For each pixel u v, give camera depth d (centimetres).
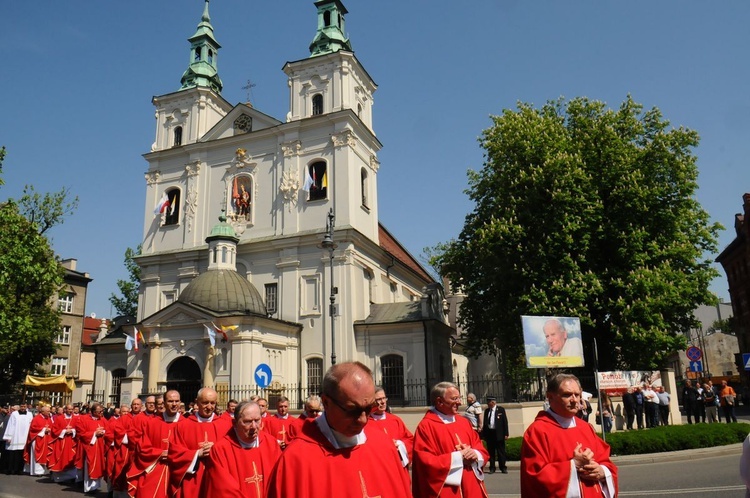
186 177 4516
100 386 4438
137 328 3653
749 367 3725
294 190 4153
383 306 4112
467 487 727
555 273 3081
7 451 2180
